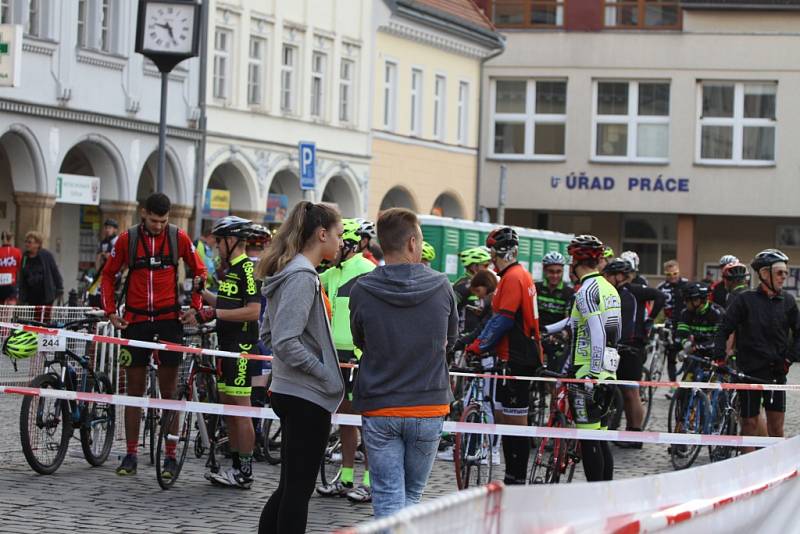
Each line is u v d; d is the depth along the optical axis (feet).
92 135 124.47
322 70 160.97
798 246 212.02
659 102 207.21
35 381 47.37
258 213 149.07
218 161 142.41
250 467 47.50
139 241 48.60
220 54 142.92
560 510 19.21
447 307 30.99
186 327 52.60
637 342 64.03
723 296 84.58
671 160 206.08
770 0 203.10
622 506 21.61
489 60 208.44
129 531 39.04
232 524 40.83
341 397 32.01
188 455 54.44
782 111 204.23
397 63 176.14
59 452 49.06
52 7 119.14
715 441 45.01
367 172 169.89
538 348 46.88
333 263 48.29
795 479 30.94
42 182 118.73
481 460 47.16
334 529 41.11
